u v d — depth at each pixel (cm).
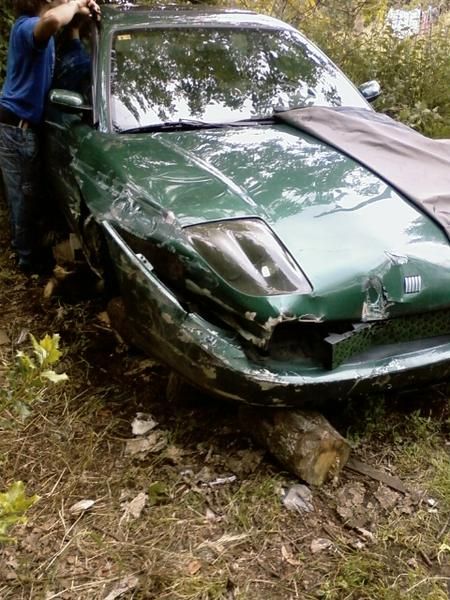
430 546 228
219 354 240
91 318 377
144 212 275
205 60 379
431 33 771
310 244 254
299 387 238
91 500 250
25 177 411
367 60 691
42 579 217
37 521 241
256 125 356
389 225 270
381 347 258
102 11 411
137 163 301
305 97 384
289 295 236
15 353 346
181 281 254
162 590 212
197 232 255
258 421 264
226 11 429
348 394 249
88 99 365
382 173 305
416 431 280
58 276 388
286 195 280
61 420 294
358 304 245
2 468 267
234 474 260
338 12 795
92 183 313
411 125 634
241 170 298
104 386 317
